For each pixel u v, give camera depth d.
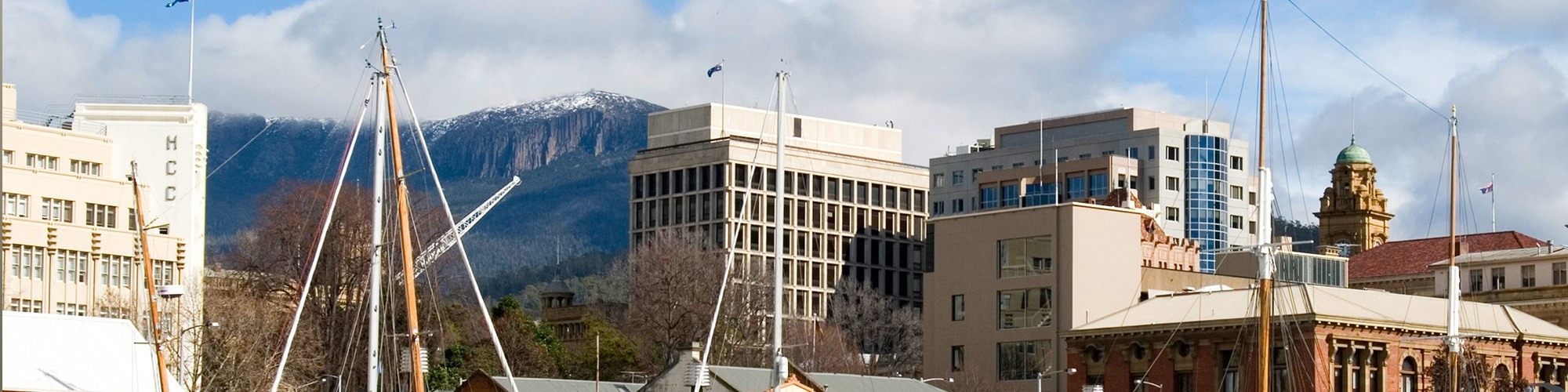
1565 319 171.12
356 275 156.62
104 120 169.25
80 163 159.12
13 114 157.88
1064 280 154.62
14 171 146.12
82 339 103.56
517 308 183.88
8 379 95.69
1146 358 140.25
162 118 169.50
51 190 149.25
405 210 88.19
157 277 154.88
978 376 159.88
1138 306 149.50
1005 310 159.88
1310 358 129.25
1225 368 134.12
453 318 176.00
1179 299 146.00
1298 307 133.38
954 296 165.25
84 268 149.50
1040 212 158.25
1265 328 89.12
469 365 160.75
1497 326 144.12
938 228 168.50
